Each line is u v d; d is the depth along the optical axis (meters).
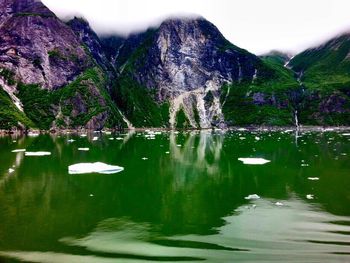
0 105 194.62
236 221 34.88
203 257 27.06
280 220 34.94
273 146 103.50
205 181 53.03
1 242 30.05
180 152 89.75
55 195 44.84
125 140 132.50
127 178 55.12
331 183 50.47
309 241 29.73
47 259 26.92
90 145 108.50
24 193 45.72
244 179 54.19
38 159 75.12
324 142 116.62
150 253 27.84
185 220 35.44
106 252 28.09
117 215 37.06
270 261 26.27
